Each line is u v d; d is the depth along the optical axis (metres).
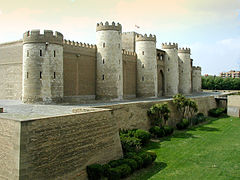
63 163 16.02
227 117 52.31
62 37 33.91
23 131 13.86
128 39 56.25
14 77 38.12
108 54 41.94
